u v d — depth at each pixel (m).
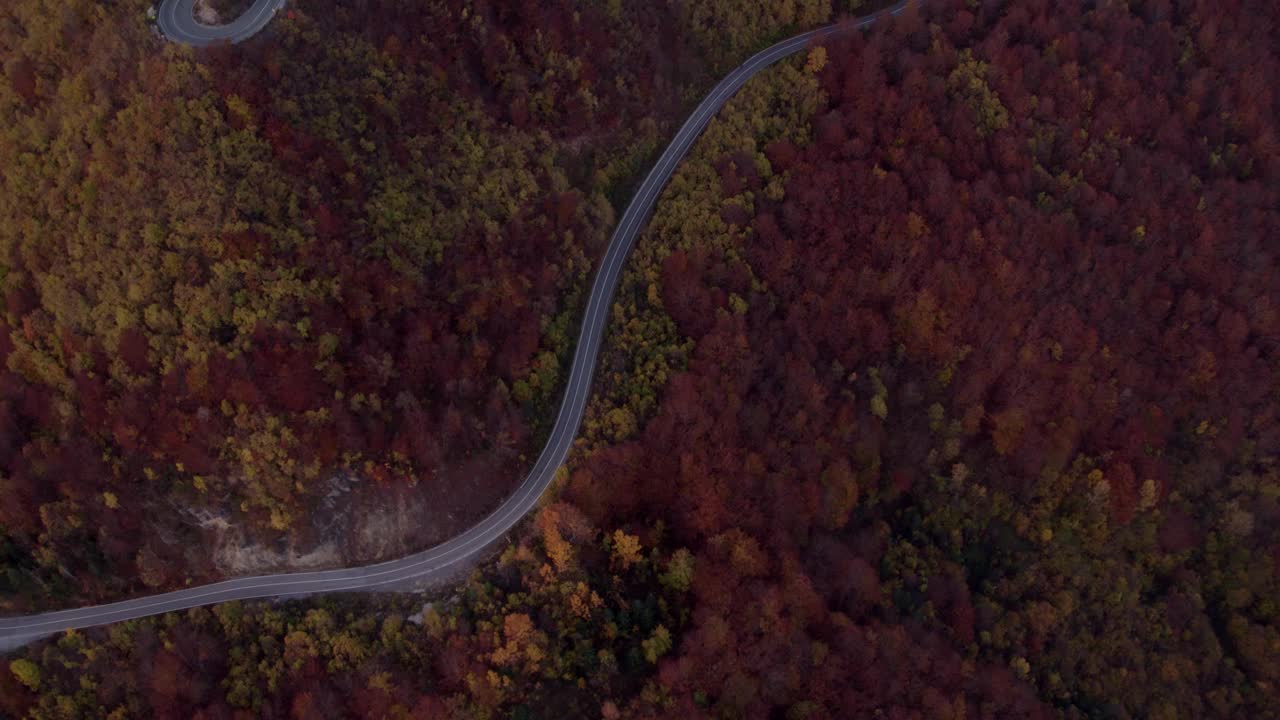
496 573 98.75
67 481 92.44
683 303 110.25
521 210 109.75
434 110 108.44
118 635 91.88
